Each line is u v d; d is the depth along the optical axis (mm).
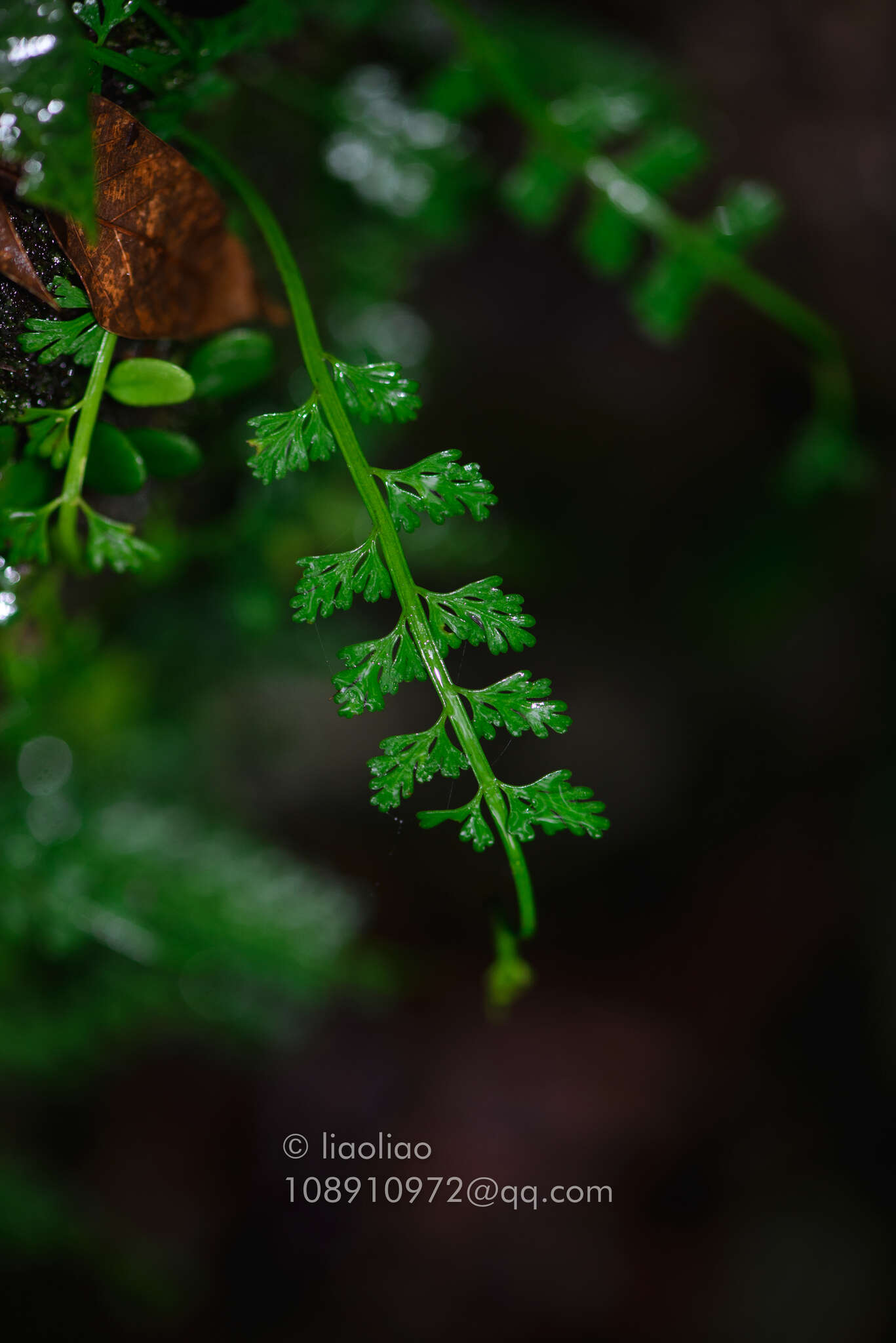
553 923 1663
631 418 1261
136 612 539
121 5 406
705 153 562
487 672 1454
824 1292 1340
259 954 537
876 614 1370
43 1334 898
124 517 483
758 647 1421
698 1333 1333
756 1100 1511
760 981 1568
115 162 411
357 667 403
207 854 555
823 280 1082
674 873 1652
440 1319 1309
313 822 1427
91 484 428
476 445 1185
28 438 424
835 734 1498
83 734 615
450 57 645
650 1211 1438
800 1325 1317
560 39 671
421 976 1354
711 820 1625
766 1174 1460
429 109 569
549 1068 1530
